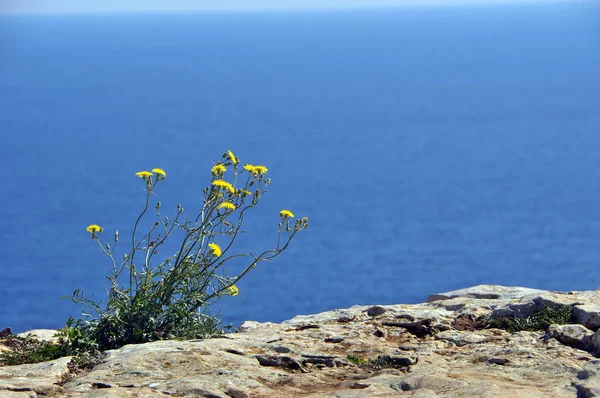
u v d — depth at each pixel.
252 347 6.51
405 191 170.88
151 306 7.08
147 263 7.21
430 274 103.38
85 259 111.31
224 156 7.36
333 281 98.25
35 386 5.42
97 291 92.75
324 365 6.16
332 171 197.50
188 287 7.27
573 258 111.44
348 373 5.92
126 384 5.46
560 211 146.38
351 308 8.20
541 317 7.18
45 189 175.38
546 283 98.94
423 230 132.88
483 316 7.49
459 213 146.88
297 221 7.21
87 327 7.02
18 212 149.38
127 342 6.96
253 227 132.50
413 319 7.46
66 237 126.62
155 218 136.88
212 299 7.41
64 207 153.00
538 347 6.34
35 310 85.94
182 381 5.42
